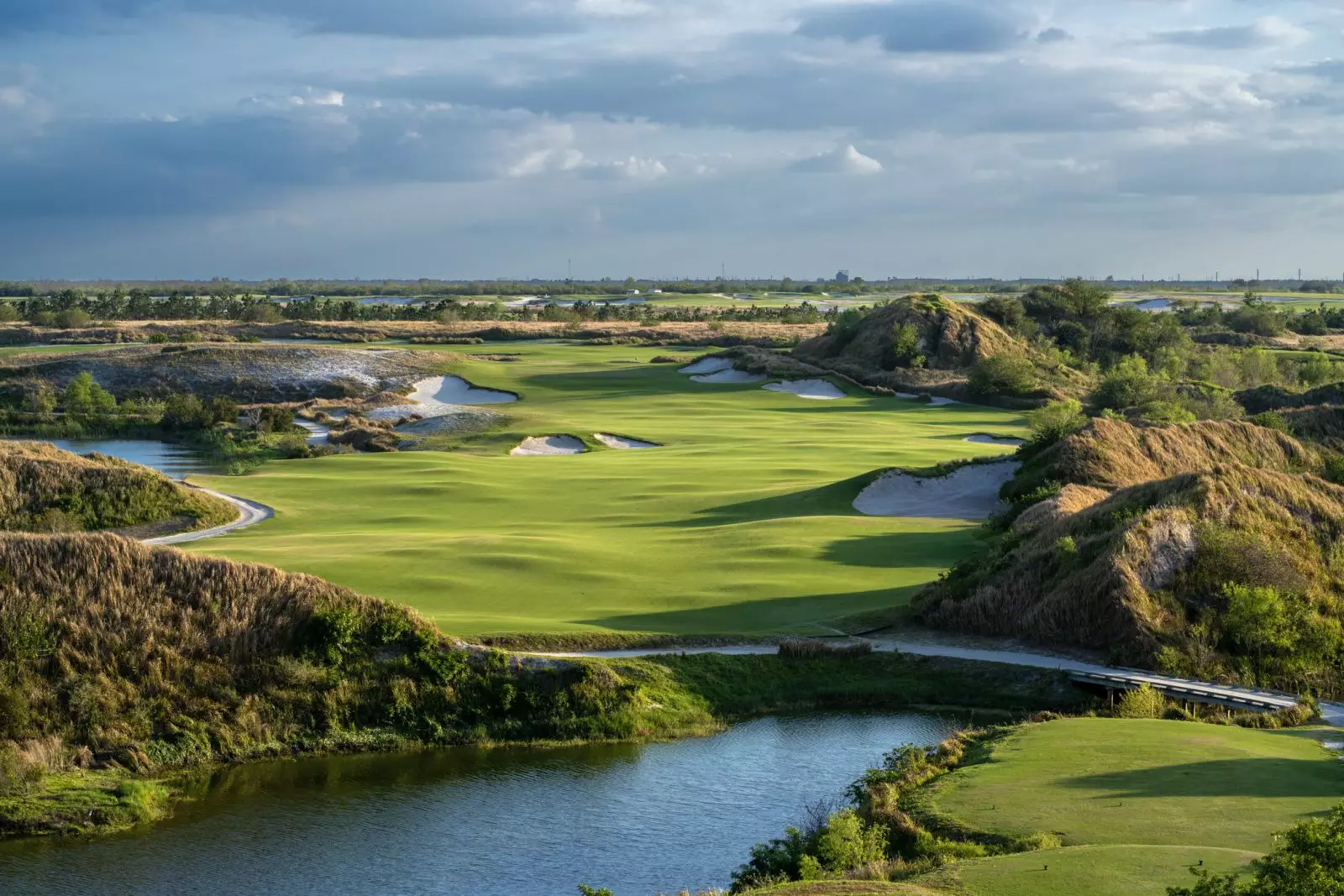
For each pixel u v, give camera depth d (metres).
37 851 28.16
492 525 63.94
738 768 33.50
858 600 47.00
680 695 38.22
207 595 37.66
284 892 25.92
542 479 78.75
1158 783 26.23
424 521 65.62
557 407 120.62
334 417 114.81
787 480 76.94
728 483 76.38
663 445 99.56
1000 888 19.08
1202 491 48.28
